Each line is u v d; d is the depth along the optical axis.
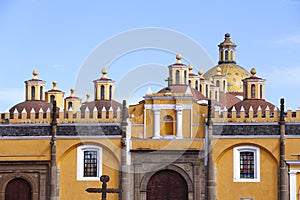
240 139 84.19
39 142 86.06
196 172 84.88
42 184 85.81
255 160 84.19
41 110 88.75
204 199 84.62
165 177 85.62
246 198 84.00
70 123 86.12
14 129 86.56
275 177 83.69
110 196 85.25
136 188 85.31
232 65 127.69
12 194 86.19
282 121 83.75
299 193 83.06
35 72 95.69
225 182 84.38
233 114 84.94
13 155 86.06
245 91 93.19
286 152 83.62
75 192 85.38
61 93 108.69
